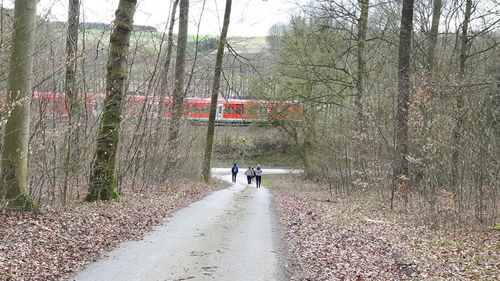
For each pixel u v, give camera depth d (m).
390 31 20.05
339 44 21.73
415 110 14.54
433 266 7.18
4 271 5.86
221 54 23.67
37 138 9.88
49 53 10.11
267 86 25.88
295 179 33.78
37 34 10.36
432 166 12.27
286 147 36.62
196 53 20.19
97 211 10.52
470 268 7.01
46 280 5.88
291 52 25.36
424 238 9.59
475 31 17.11
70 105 10.51
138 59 14.91
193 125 23.86
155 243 8.62
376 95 18.67
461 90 12.38
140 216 11.21
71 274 6.27
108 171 12.32
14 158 8.70
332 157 22.64
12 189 8.76
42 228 8.05
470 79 12.89
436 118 12.68
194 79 21.94
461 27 17.38
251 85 28.69
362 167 19.39
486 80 12.82
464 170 11.21
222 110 35.78
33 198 9.76
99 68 13.05
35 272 6.08
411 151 15.43
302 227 11.61
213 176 32.12
